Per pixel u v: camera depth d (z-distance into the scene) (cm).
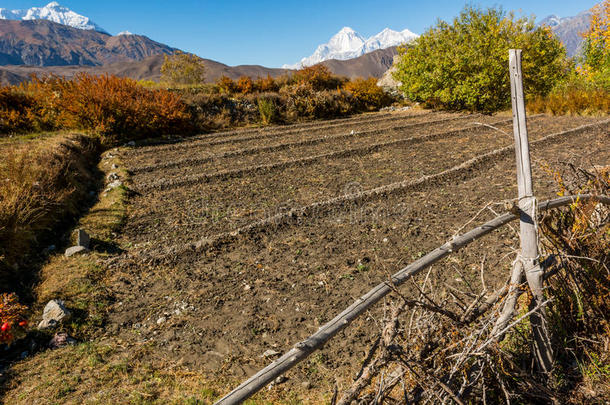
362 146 1115
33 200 556
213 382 279
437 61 1845
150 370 291
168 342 329
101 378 280
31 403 256
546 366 215
